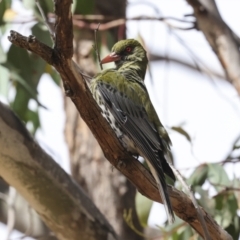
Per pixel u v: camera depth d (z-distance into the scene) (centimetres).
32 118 1320
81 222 1072
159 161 876
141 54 1128
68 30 682
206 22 1201
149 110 984
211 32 1199
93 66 1278
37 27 1138
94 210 1086
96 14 1352
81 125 1309
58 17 672
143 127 959
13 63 1139
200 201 1103
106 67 1249
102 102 991
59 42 693
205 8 1198
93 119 780
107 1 1362
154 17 1223
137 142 934
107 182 1282
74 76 726
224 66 1194
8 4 1148
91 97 757
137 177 848
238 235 1116
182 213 870
